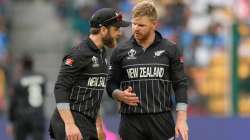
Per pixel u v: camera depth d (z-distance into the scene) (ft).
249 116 135.44
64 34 190.19
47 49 189.16
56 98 64.03
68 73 64.39
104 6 181.68
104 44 66.49
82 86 65.41
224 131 132.57
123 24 66.44
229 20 170.30
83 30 183.93
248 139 131.34
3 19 186.80
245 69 138.31
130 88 67.77
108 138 131.95
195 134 133.39
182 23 170.60
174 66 68.95
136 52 68.64
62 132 65.26
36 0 200.03
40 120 131.75
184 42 165.07
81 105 65.67
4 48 181.47
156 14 68.03
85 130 65.67
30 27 194.80
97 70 65.67
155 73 68.33
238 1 173.37
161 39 69.15
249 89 138.00
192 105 150.61
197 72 155.02
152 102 68.54
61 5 192.75
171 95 70.64
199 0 173.58
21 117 130.62
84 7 185.16
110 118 132.46
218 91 149.59
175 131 67.97
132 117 69.46
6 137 139.64
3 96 165.58
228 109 143.54
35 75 131.64
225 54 155.84
